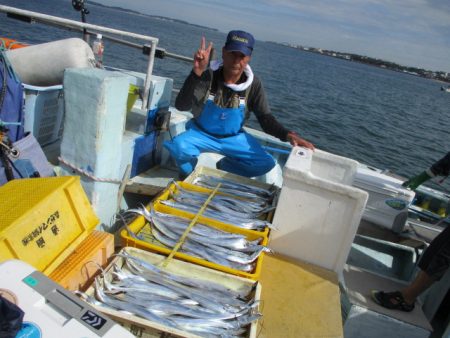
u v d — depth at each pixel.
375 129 23.48
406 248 4.28
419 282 3.19
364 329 3.28
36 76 3.68
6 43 4.87
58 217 2.29
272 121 4.11
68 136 3.18
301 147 3.68
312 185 3.03
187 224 3.05
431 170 4.33
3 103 2.91
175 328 2.10
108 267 2.44
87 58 3.63
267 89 31.92
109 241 2.59
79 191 2.43
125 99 3.24
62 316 1.41
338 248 3.15
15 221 2.02
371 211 4.98
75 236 2.43
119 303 2.24
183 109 4.05
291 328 2.54
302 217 3.16
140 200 4.46
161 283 2.46
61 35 31.20
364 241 4.44
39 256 2.15
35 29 32.78
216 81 4.04
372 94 48.47
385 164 16.86
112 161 3.33
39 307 1.43
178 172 4.63
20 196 2.27
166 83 4.31
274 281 2.96
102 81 2.88
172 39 64.88
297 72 60.59
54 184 2.34
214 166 4.71
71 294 1.48
